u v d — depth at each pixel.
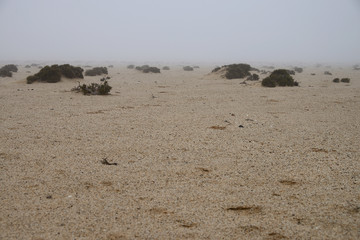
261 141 8.10
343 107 13.85
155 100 15.15
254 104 14.44
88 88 17.31
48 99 14.98
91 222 4.20
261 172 6.00
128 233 3.96
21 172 5.83
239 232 4.03
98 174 5.80
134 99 15.38
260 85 23.55
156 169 6.08
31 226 4.08
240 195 5.04
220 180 5.61
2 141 7.73
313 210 4.58
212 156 6.86
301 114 12.07
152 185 5.37
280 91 19.97
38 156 6.70
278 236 3.94
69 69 25.36
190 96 16.92
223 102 14.91
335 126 10.01
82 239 3.82
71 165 6.22
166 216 4.39
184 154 6.97
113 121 10.15
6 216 4.30
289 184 5.51
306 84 25.52
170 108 12.88
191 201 4.82
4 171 5.87
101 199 4.85
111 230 4.02
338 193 5.13
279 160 6.67
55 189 5.16
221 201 4.83
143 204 4.71
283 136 8.64
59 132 8.66
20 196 4.89
